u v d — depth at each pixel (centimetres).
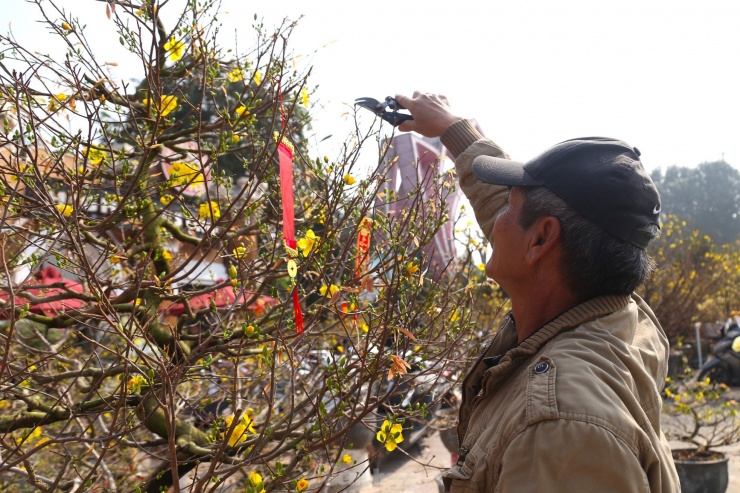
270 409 155
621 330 113
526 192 119
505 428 102
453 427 353
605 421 93
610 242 111
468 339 247
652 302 1187
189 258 196
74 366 268
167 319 273
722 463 483
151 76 189
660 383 127
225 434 153
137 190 219
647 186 114
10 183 209
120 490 240
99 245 219
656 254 1284
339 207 225
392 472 586
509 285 124
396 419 168
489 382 117
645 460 96
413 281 197
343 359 175
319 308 185
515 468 96
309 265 189
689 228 4722
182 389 290
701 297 1309
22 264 184
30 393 223
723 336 1116
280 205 209
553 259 116
